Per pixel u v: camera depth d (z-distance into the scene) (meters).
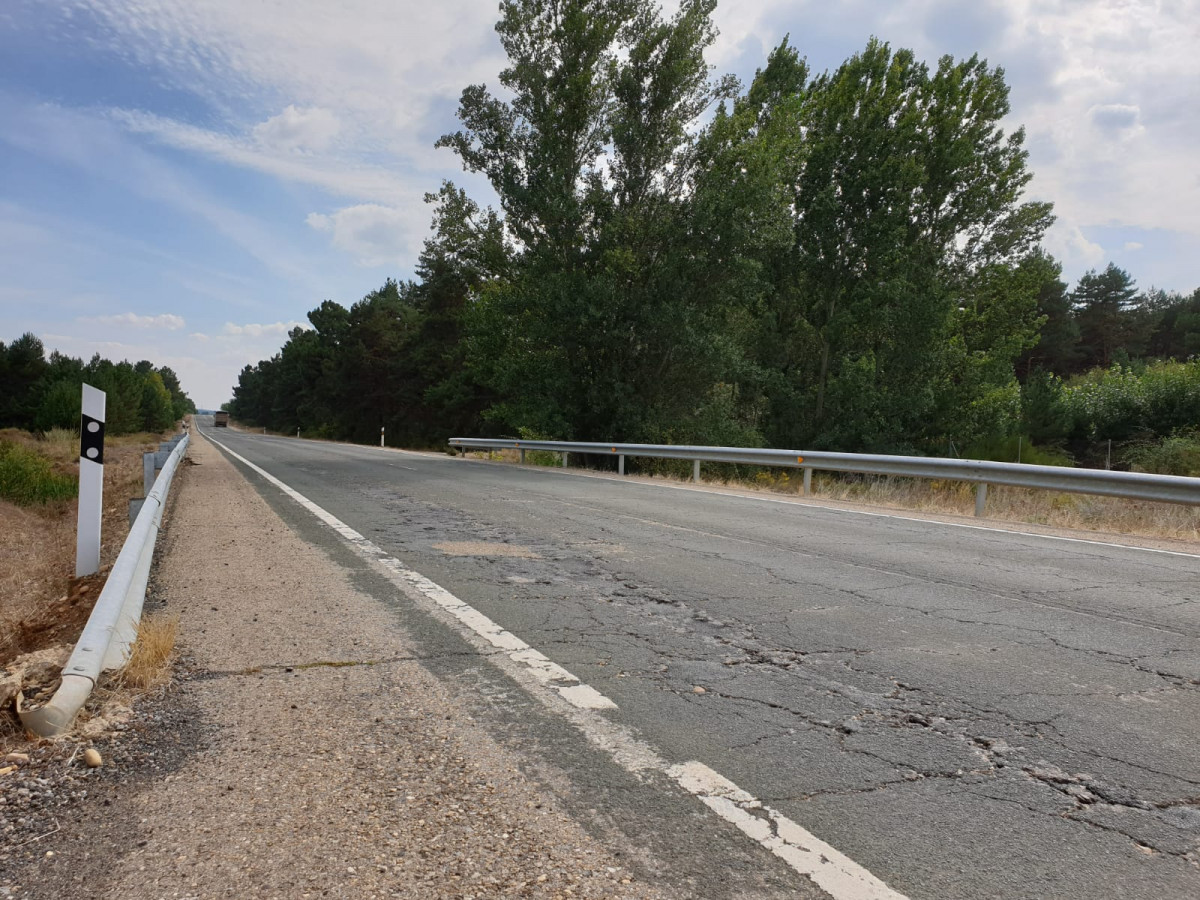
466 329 30.30
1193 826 2.63
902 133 29.03
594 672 4.09
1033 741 3.31
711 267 24.53
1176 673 4.19
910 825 2.61
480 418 56.88
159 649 4.07
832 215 29.38
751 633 4.83
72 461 25.14
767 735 3.33
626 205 25.41
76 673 3.39
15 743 3.09
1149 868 2.38
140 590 4.91
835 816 2.67
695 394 27.25
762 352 30.97
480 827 2.56
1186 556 7.78
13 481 16.53
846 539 8.49
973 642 4.71
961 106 31.05
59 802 2.67
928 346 29.48
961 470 11.68
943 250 32.50
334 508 10.45
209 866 2.32
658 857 2.40
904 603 5.65
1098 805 2.77
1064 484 10.46
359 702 3.62
